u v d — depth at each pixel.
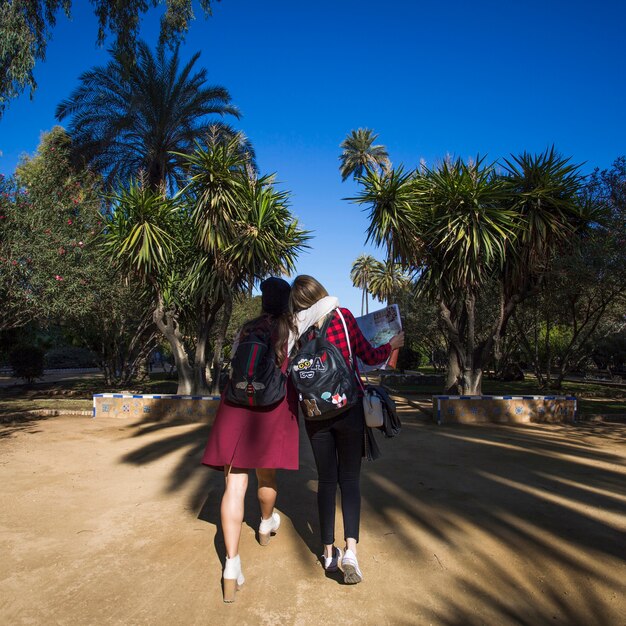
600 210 10.39
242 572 2.79
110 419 9.14
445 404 9.05
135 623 2.29
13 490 4.34
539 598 2.51
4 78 8.59
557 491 4.36
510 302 10.73
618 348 26.16
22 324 10.69
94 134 19.91
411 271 11.04
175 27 9.84
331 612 2.38
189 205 11.05
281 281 2.93
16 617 2.33
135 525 3.51
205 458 2.71
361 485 4.53
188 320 12.13
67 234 11.31
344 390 2.63
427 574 2.76
